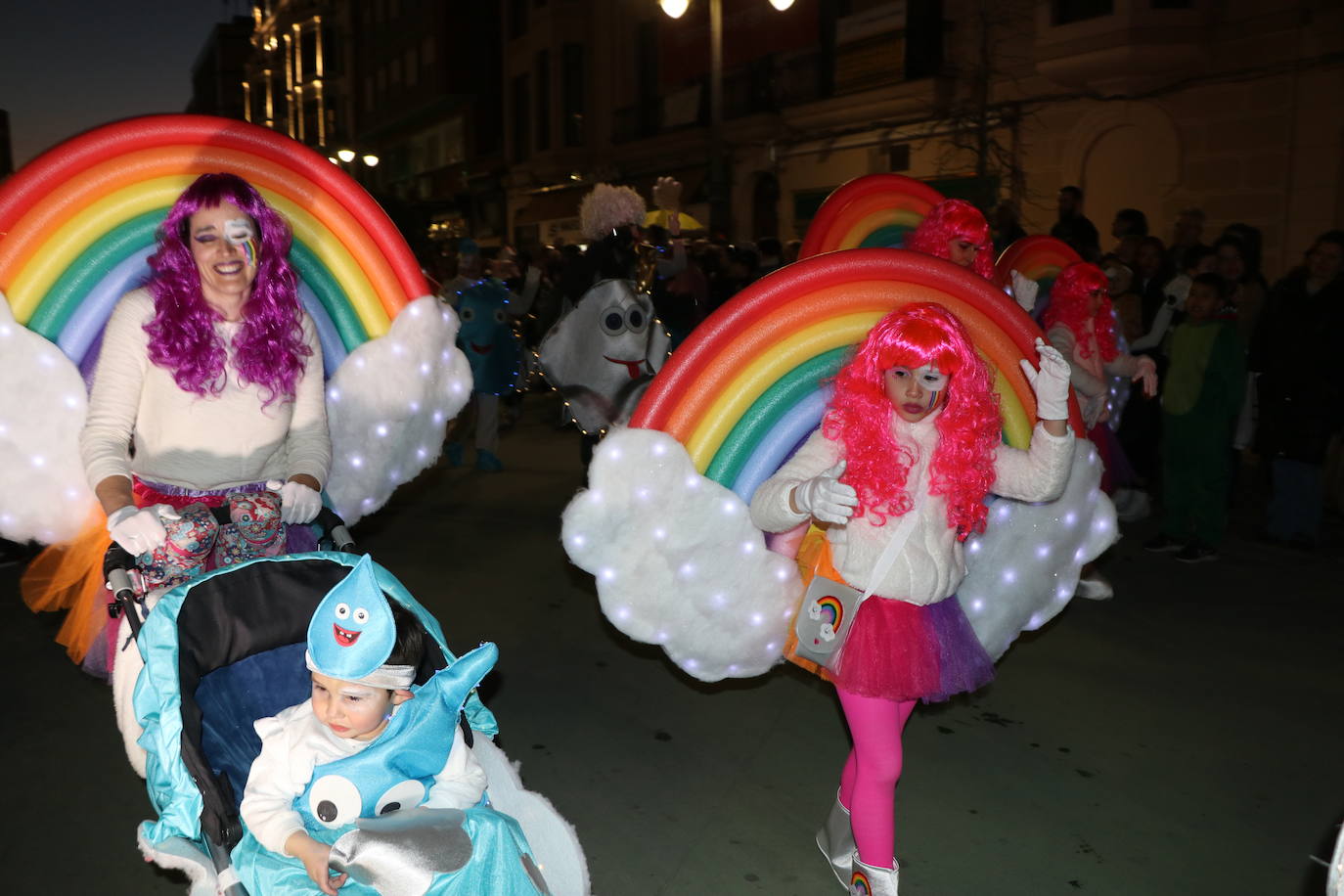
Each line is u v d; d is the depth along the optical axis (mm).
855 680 2965
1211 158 13555
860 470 2943
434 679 2443
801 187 21078
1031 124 15906
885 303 3557
